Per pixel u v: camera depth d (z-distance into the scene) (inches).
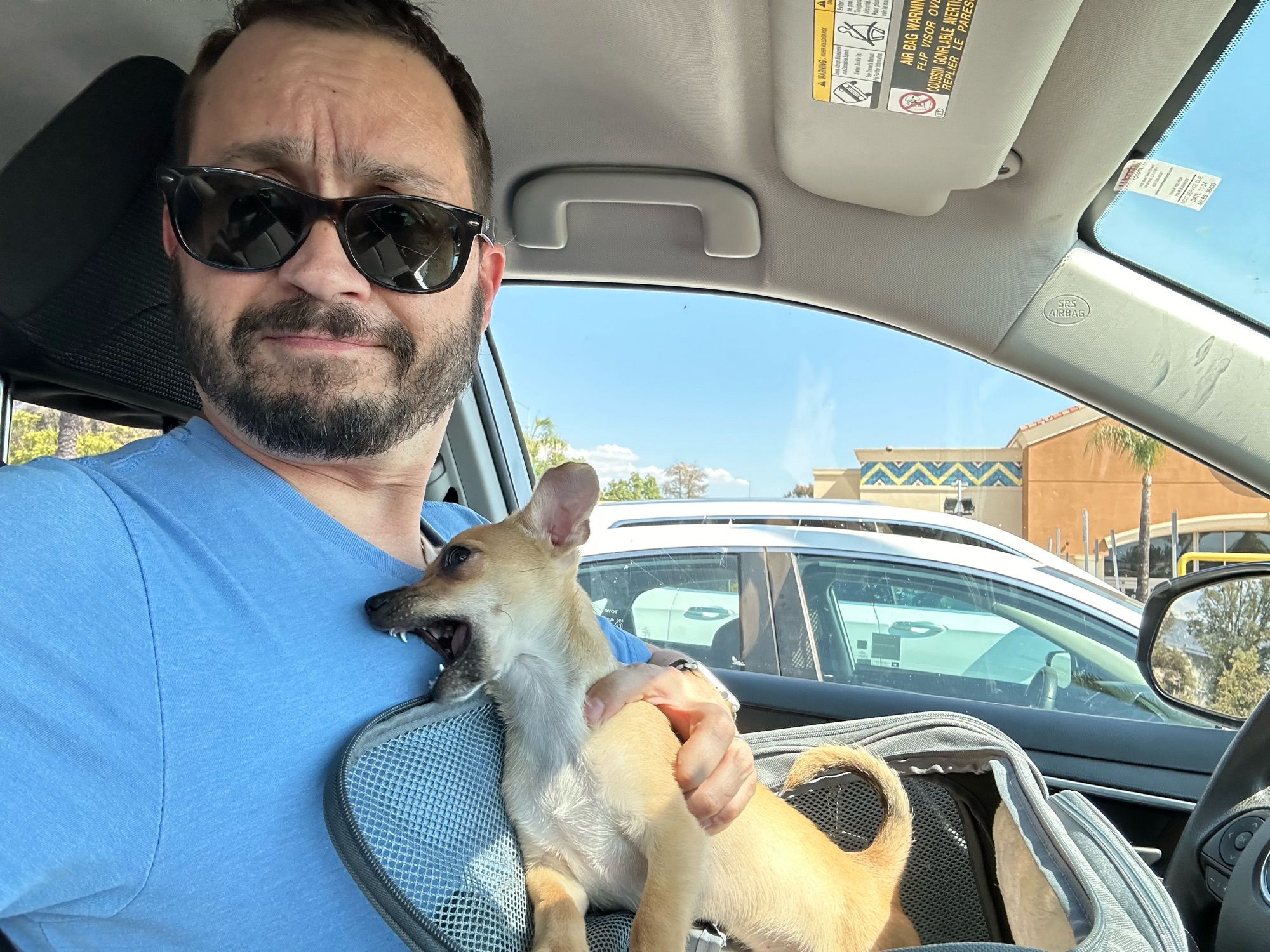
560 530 20.8
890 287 27.2
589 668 19.5
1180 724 25.4
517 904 15.5
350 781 13.2
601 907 18.6
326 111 17.0
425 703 15.6
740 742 19.5
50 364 18.3
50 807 11.4
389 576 16.9
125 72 17.6
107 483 14.5
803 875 20.1
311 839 13.3
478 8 21.1
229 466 16.0
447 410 18.9
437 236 17.4
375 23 18.1
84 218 17.3
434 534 21.6
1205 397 24.6
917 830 21.1
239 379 16.0
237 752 13.1
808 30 18.9
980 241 24.8
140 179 18.0
